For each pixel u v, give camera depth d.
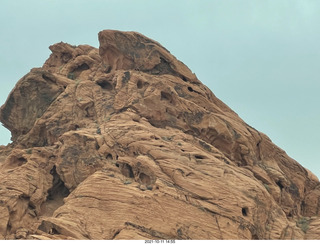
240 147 123.19
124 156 108.56
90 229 92.81
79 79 143.38
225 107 143.00
